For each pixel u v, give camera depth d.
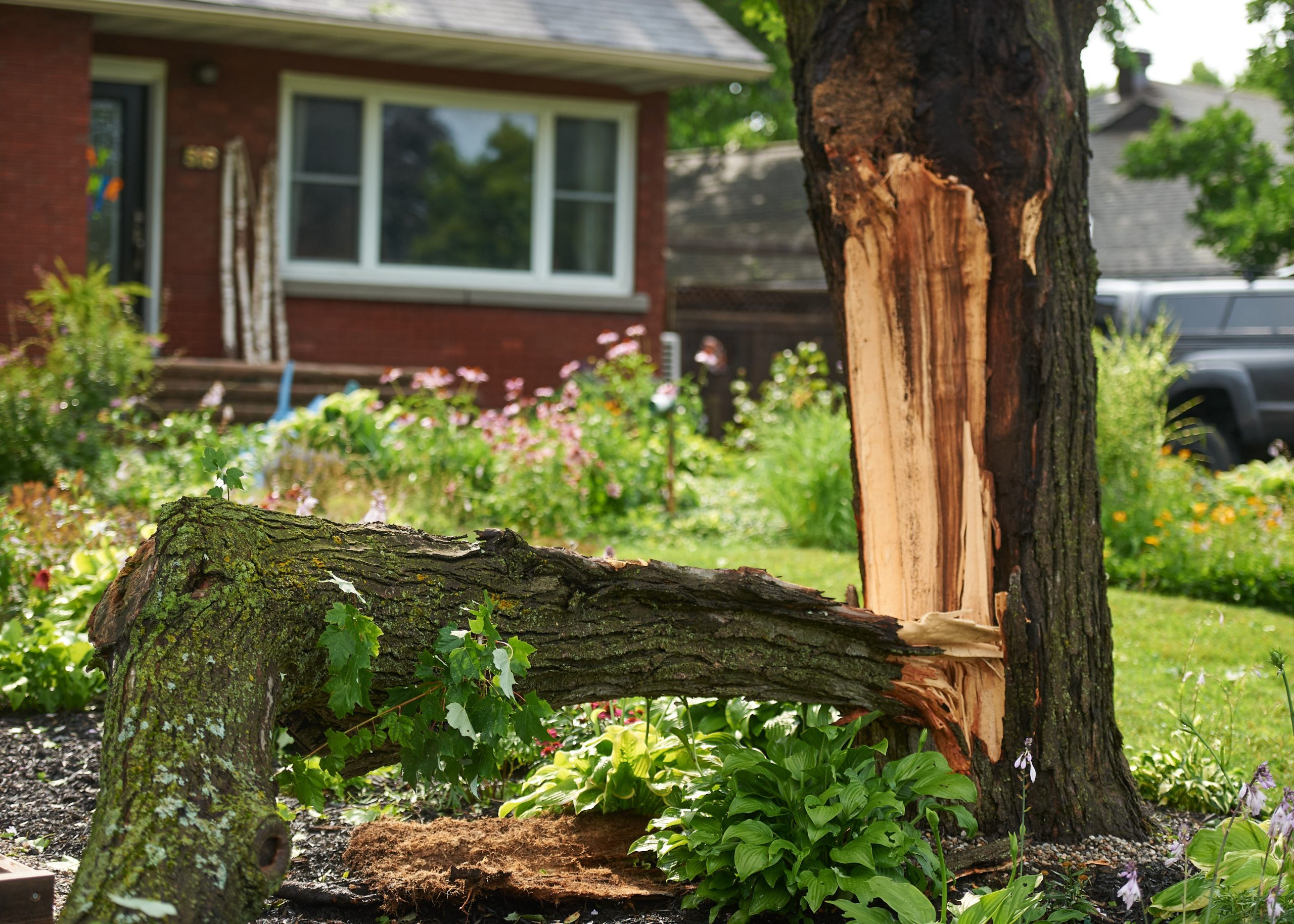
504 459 8.30
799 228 22.14
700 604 2.84
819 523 8.21
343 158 11.13
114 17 9.88
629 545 7.80
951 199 3.15
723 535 8.37
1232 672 4.94
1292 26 11.91
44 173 9.59
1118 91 24.91
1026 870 3.00
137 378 8.98
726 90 24.97
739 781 2.88
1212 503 9.12
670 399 8.78
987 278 3.15
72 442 7.70
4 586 5.04
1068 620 3.20
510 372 11.55
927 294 3.19
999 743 3.15
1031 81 3.13
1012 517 3.17
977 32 3.14
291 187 11.00
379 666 2.53
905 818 2.99
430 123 11.37
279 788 2.74
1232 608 7.01
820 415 9.04
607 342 10.02
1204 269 20.41
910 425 3.21
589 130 11.83
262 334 10.58
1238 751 4.04
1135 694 4.86
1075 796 3.20
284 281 10.80
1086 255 3.29
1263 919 2.53
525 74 11.47
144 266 10.72
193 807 1.92
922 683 3.06
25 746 3.95
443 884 2.83
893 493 3.23
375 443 8.23
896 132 3.19
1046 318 3.16
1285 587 7.21
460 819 3.38
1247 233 14.97
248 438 7.66
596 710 3.79
